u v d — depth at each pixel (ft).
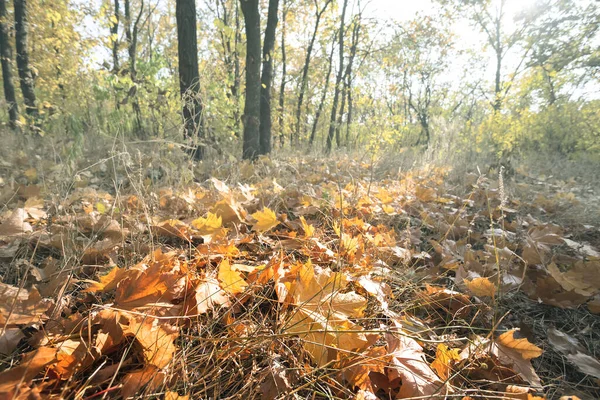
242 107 26.35
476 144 22.33
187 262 4.15
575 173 19.42
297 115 41.32
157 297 3.18
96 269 4.32
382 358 2.93
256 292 3.94
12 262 4.16
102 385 2.50
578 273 4.50
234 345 3.01
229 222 6.00
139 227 5.16
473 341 3.32
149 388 2.39
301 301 3.33
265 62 21.16
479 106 66.80
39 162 9.18
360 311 3.44
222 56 36.70
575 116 29.94
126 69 17.79
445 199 9.75
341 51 40.11
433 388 2.70
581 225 8.68
